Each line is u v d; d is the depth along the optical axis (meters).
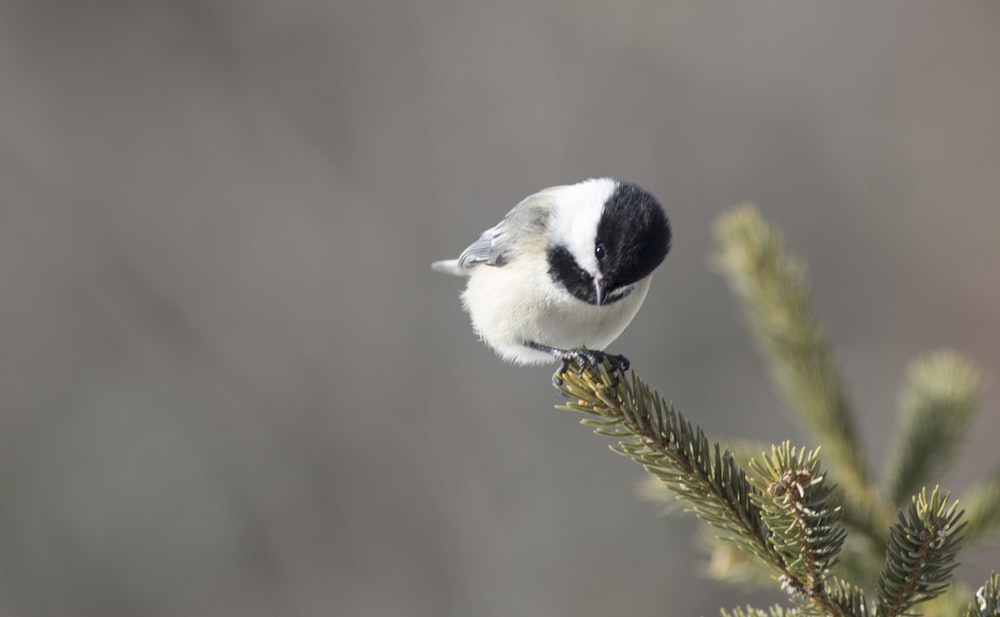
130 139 15.02
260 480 13.68
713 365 13.27
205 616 13.29
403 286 14.45
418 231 14.64
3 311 14.14
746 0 14.82
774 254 5.62
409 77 15.02
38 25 15.02
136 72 15.12
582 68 14.78
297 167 14.93
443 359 14.01
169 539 13.52
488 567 12.88
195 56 15.22
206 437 13.86
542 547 12.90
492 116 14.80
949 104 14.34
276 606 13.32
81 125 14.96
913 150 14.16
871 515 4.56
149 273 14.57
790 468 3.31
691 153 14.38
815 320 5.50
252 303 14.47
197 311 14.45
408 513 13.38
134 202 14.80
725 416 13.00
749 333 13.16
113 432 13.85
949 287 13.62
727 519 3.64
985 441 11.83
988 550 4.44
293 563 13.40
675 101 14.56
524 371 13.62
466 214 14.57
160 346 14.34
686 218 14.13
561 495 13.05
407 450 13.64
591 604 12.55
